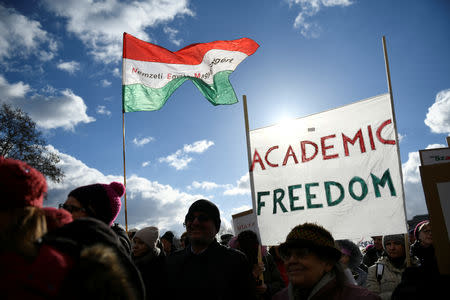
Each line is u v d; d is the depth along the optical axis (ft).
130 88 22.13
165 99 22.86
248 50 23.36
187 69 23.21
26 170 4.07
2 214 3.79
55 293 3.51
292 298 7.29
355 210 12.19
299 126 13.87
